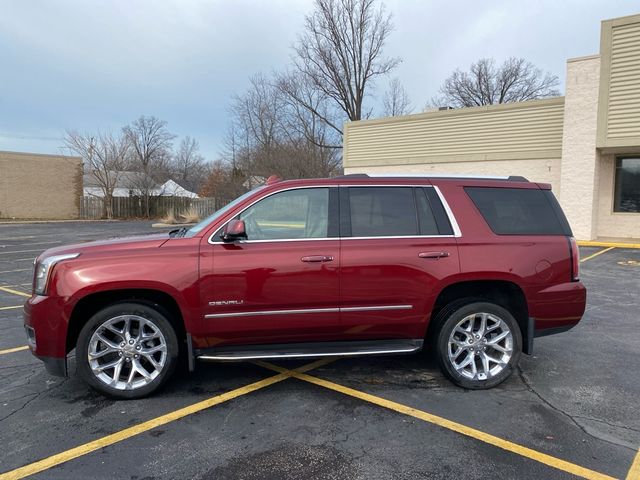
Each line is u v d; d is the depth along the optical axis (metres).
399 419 3.57
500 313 4.12
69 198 34.91
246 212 4.04
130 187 37.75
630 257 12.16
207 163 71.06
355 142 21.42
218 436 3.32
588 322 6.32
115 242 4.03
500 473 2.85
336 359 4.96
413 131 19.52
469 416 3.62
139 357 3.95
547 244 4.22
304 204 4.12
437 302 4.29
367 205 4.16
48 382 4.31
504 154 17.25
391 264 3.99
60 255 3.87
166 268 3.80
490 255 4.09
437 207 4.21
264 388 4.18
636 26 13.94
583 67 14.99
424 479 2.79
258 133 36.44
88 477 2.83
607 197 15.86
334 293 3.95
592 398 3.94
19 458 3.04
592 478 2.80
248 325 3.91
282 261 3.89
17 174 32.16
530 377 4.41
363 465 2.95
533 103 16.53
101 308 3.91
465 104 54.53
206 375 4.49
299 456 3.05
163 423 3.51
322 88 35.50
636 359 4.89
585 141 15.10
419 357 5.02
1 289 8.79
